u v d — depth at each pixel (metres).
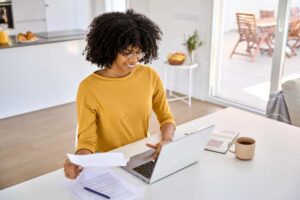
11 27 5.86
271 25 3.90
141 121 1.76
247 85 4.39
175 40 4.65
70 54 4.34
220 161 1.56
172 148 1.35
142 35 1.56
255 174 1.46
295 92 2.53
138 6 5.03
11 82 3.97
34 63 4.08
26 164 2.97
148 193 1.33
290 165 1.54
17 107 4.09
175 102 4.48
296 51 3.70
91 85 1.61
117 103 1.65
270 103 2.67
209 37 4.23
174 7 4.52
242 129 1.90
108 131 1.69
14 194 1.34
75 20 6.43
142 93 1.72
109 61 1.60
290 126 1.95
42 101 4.27
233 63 4.43
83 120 1.60
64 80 4.38
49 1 6.09
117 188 1.37
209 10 4.12
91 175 1.46
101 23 1.57
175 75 4.81
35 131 3.64
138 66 1.75
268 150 1.67
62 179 1.44
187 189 1.36
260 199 1.30
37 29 6.11
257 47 4.16
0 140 3.44
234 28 4.27
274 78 3.79
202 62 4.41
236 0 4.11
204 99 4.53
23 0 5.85
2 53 3.82
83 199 1.30
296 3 3.54
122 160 1.26
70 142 3.38
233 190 1.35
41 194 1.34
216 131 1.86
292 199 1.30
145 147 1.68
